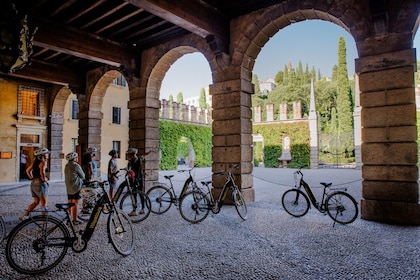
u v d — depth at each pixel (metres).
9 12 3.77
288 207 6.14
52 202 8.12
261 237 4.52
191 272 3.24
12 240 3.13
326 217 5.81
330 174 17.83
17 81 14.11
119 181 13.70
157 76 9.69
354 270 3.24
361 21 5.71
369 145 5.53
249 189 7.48
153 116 9.76
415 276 3.08
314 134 23.91
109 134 19.47
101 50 8.62
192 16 6.48
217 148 7.65
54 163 15.08
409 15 5.23
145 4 5.59
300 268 3.32
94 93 11.84
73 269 3.32
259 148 28.75
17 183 13.63
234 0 7.03
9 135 13.81
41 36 7.18
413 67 5.24
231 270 3.28
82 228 5.04
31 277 3.12
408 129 5.20
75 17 7.20
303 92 36.72
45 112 15.12
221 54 7.34
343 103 30.12
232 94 7.47
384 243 4.14
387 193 5.34
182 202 5.58
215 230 4.93
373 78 5.52
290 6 6.68
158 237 4.54
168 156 23.41
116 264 3.46
